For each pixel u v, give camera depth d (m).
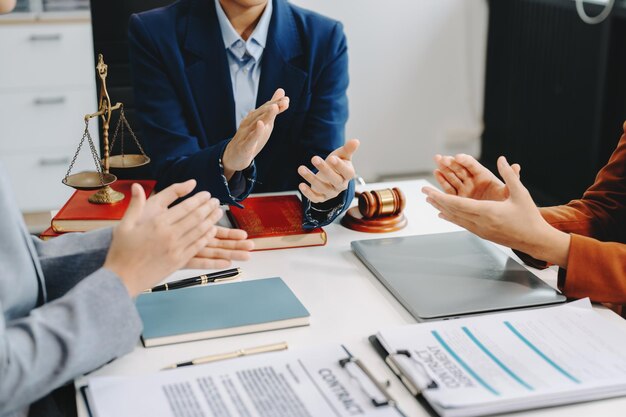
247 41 1.85
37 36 3.32
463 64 4.08
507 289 1.29
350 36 3.90
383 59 3.98
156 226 1.04
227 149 1.57
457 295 1.26
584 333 1.15
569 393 0.99
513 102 4.01
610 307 1.34
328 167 1.43
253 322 1.17
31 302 1.07
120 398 0.98
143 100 1.87
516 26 3.91
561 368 1.05
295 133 1.93
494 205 1.29
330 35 1.91
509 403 0.97
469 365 1.05
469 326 1.15
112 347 1.03
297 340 1.15
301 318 1.19
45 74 3.38
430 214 1.68
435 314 1.20
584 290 1.28
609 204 1.47
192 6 1.88
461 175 1.44
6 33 3.29
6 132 3.42
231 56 1.89
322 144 1.91
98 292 1.02
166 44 1.85
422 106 4.11
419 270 1.36
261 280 1.32
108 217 1.50
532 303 1.25
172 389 1.00
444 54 4.04
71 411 1.20
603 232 1.45
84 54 3.39
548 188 3.83
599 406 1.00
